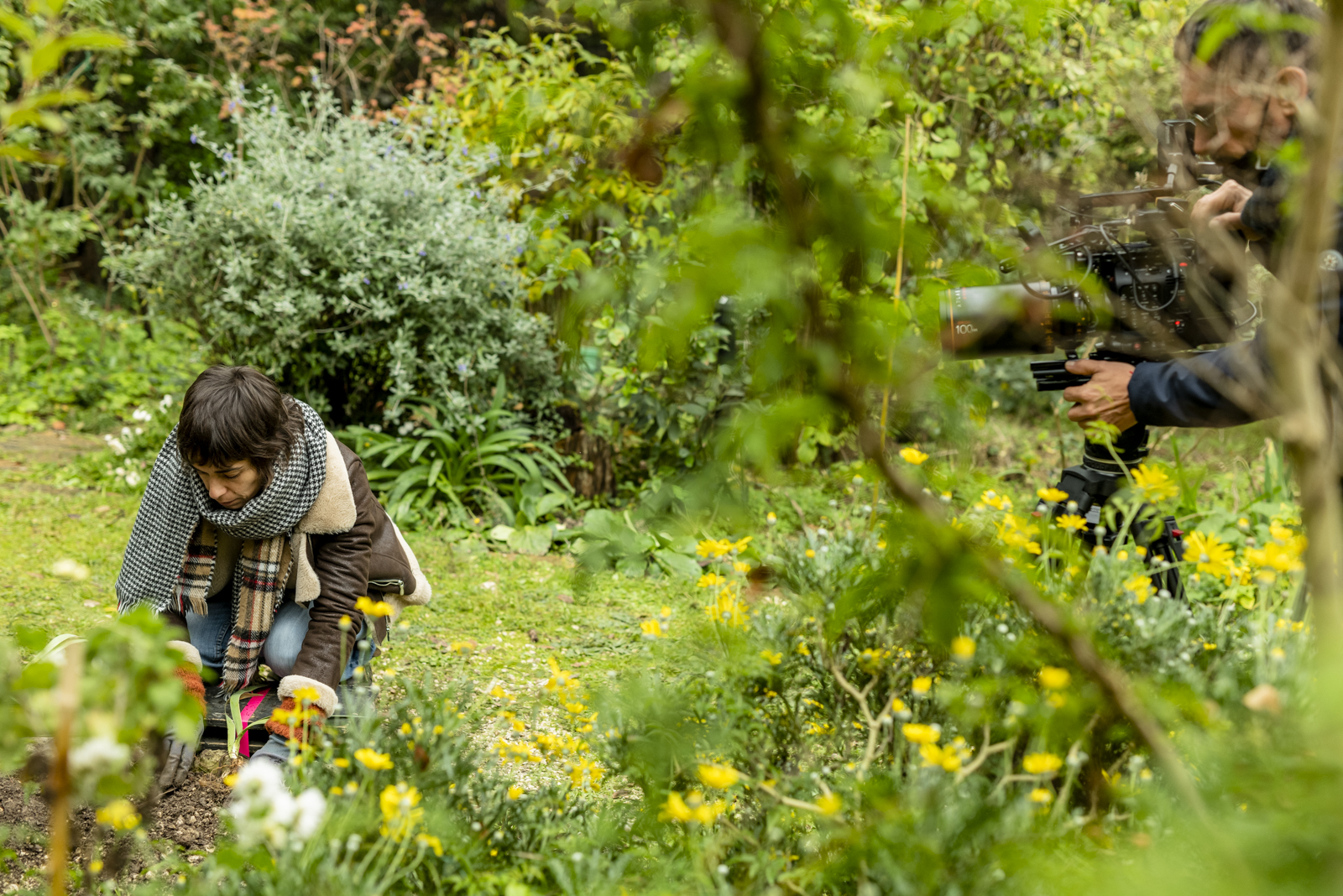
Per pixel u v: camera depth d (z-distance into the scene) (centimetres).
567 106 342
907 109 106
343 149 607
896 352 94
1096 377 199
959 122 527
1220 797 124
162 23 923
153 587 238
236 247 567
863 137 99
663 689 177
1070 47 530
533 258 524
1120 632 164
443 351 559
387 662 354
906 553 104
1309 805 97
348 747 162
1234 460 373
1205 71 176
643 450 601
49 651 139
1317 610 87
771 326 92
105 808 150
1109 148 501
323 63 1063
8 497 527
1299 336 84
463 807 163
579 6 95
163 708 113
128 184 884
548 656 371
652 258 99
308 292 551
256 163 603
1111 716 133
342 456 246
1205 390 177
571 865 148
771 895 134
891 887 129
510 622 407
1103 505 227
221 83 1005
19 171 812
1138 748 141
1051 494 197
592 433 575
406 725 168
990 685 141
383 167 586
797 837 154
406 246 567
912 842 125
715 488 100
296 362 574
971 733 160
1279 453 385
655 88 94
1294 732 121
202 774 249
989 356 177
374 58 1082
